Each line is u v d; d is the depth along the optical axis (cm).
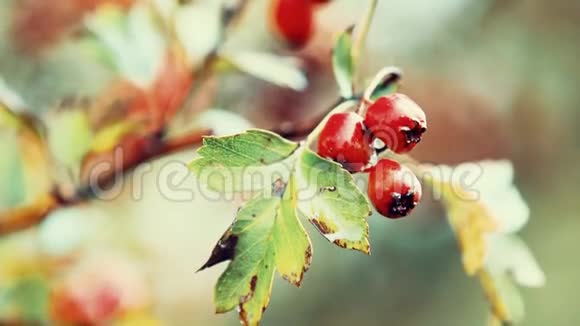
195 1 44
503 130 66
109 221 49
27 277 46
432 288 65
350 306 65
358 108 35
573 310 67
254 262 33
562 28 68
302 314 65
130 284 47
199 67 42
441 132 63
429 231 64
